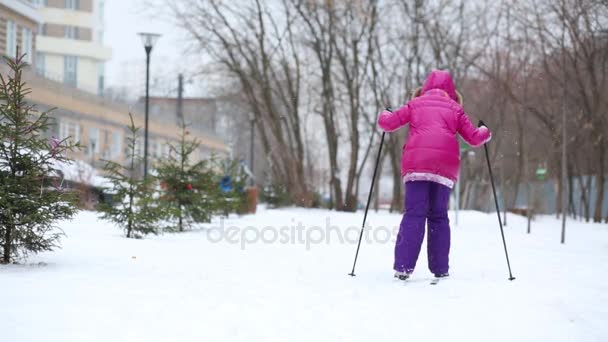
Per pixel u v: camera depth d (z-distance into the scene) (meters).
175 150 21.78
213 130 90.88
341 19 44.72
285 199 44.25
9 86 11.28
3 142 11.08
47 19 96.38
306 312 8.00
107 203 17.91
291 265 12.65
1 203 10.77
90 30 98.56
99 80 102.06
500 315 8.04
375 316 7.89
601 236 22.88
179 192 21.47
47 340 6.29
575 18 33.34
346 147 80.56
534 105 40.69
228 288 9.52
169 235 19.14
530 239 20.28
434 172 10.94
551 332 7.32
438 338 6.96
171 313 7.63
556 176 42.09
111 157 64.50
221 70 46.19
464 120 11.32
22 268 10.60
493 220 31.45
